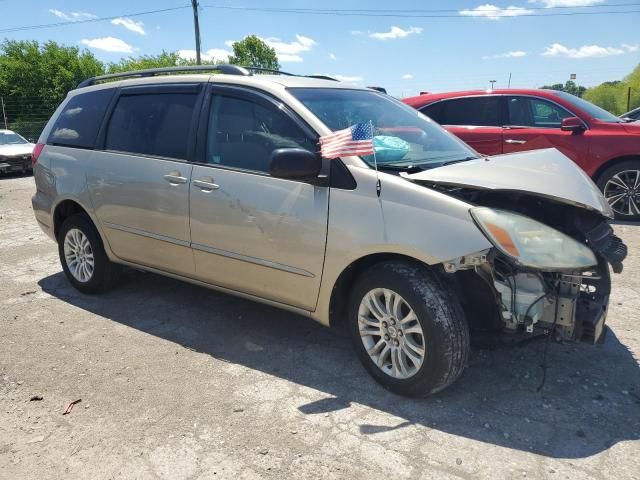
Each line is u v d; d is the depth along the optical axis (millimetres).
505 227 2734
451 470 2504
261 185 3457
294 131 3418
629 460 2549
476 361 3506
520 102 7777
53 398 3193
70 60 32500
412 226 2898
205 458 2623
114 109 4492
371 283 3100
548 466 2518
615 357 3561
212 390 3248
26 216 8812
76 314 4461
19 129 27734
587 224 3119
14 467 2596
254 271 3586
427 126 4098
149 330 4129
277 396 3168
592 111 7707
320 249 3221
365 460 2584
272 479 2471
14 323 4293
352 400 3111
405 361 3084
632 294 4684
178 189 3871
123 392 3238
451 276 3092
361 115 3699
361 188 3088
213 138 3789
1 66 31125
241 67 3945
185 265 4012
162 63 38938
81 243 4816
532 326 2893
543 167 3293
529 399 3080
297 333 4039
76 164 4621
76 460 2635
